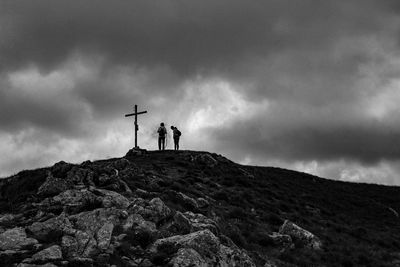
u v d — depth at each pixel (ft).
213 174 177.88
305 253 116.26
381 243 143.54
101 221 87.71
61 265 71.31
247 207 141.59
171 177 154.10
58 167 111.55
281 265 103.24
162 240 84.23
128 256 79.00
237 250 89.45
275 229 127.54
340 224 159.02
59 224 84.94
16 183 114.93
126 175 130.82
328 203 190.90
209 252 84.07
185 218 96.58
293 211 156.35
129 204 98.58
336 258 117.70
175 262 77.61
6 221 89.66
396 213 200.34
